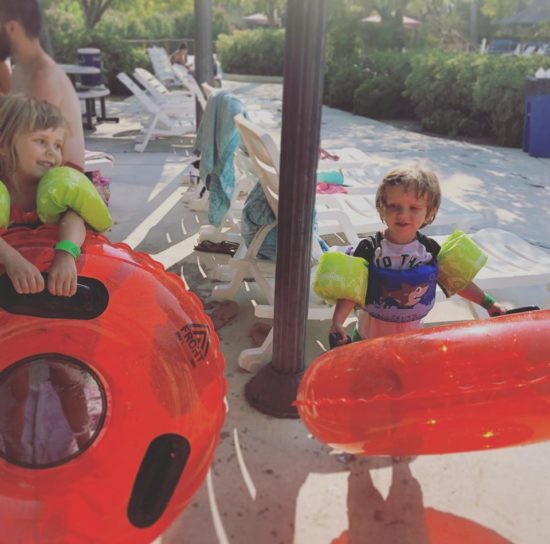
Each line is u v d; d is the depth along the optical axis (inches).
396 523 87.3
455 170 304.2
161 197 237.1
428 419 69.7
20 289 66.1
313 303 123.4
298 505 89.9
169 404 73.4
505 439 71.9
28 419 70.7
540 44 890.7
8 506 67.2
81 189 71.4
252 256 136.9
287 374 108.9
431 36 877.8
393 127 452.1
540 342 68.1
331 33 688.4
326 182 191.6
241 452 100.0
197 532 84.6
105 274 73.9
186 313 78.1
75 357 71.9
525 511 90.2
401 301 89.7
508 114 372.8
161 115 343.9
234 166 176.9
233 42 806.5
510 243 150.3
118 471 70.0
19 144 72.5
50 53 160.9
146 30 942.4
